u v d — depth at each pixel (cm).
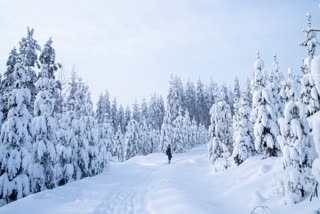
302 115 1065
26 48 1981
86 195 1464
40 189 1769
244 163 1975
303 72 1271
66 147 2223
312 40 1238
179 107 6300
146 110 9119
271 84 2273
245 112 2223
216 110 3023
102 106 5922
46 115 1858
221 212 1131
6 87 2020
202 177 2219
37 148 1777
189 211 1073
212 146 2980
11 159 1664
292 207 973
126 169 2903
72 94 2667
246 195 1313
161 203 1247
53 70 2258
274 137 1828
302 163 1058
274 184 1273
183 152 5778
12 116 1762
